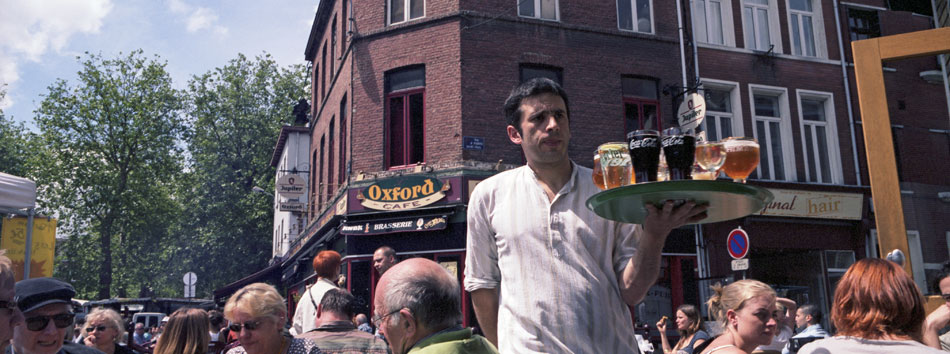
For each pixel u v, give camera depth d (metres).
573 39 14.66
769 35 16.27
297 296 22.17
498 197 2.18
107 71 34.69
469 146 13.52
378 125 14.53
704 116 14.15
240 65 39.44
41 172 34.38
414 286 2.13
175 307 30.11
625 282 1.93
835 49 16.45
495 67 14.05
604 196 1.52
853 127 16.05
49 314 2.56
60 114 33.50
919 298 2.15
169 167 35.84
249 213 35.69
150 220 35.44
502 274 2.10
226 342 6.53
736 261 9.92
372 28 15.02
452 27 14.09
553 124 2.02
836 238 15.40
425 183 13.57
